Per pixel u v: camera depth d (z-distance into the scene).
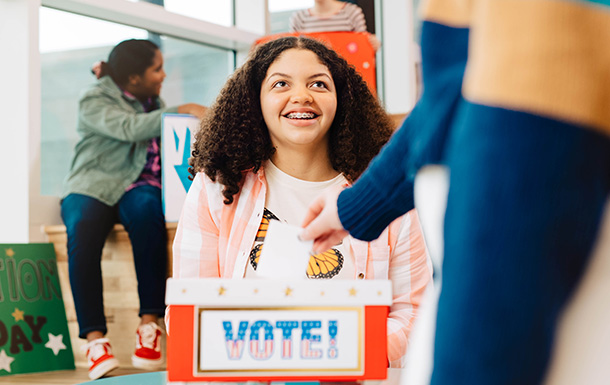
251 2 3.64
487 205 0.30
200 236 1.42
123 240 2.58
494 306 0.29
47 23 2.74
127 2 2.94
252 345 0.64
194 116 2.58
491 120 0.30
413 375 0.39
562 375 0.30
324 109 1.40
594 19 0.30
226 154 1.40
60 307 2.56
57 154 2.79
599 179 0.30
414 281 1.40
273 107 1.40
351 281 0.65
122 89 2.80
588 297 0.30
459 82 0.36
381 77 4.05
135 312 2.56
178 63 3.31
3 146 2.63
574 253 0.30
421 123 0.41
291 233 0.75
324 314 0.64
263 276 0.74
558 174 0.29
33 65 2.62
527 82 0.29
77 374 2.41
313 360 0.64
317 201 0.65
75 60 2.84
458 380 0.30
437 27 0.38
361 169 1.50
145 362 2.39
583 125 0.29
